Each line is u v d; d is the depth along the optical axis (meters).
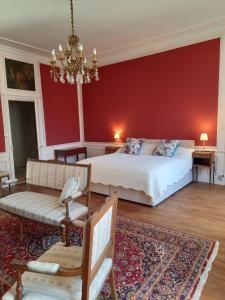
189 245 2.43
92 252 1.17
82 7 3.36
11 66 4.97
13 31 4.14
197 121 4.83
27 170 3.20
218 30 4.30
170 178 3.85
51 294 1.22
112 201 1.42
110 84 6.09
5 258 2.27
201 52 4.60
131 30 4.28
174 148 4.72
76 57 3.12
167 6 3.42
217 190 4.33
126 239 2.59
